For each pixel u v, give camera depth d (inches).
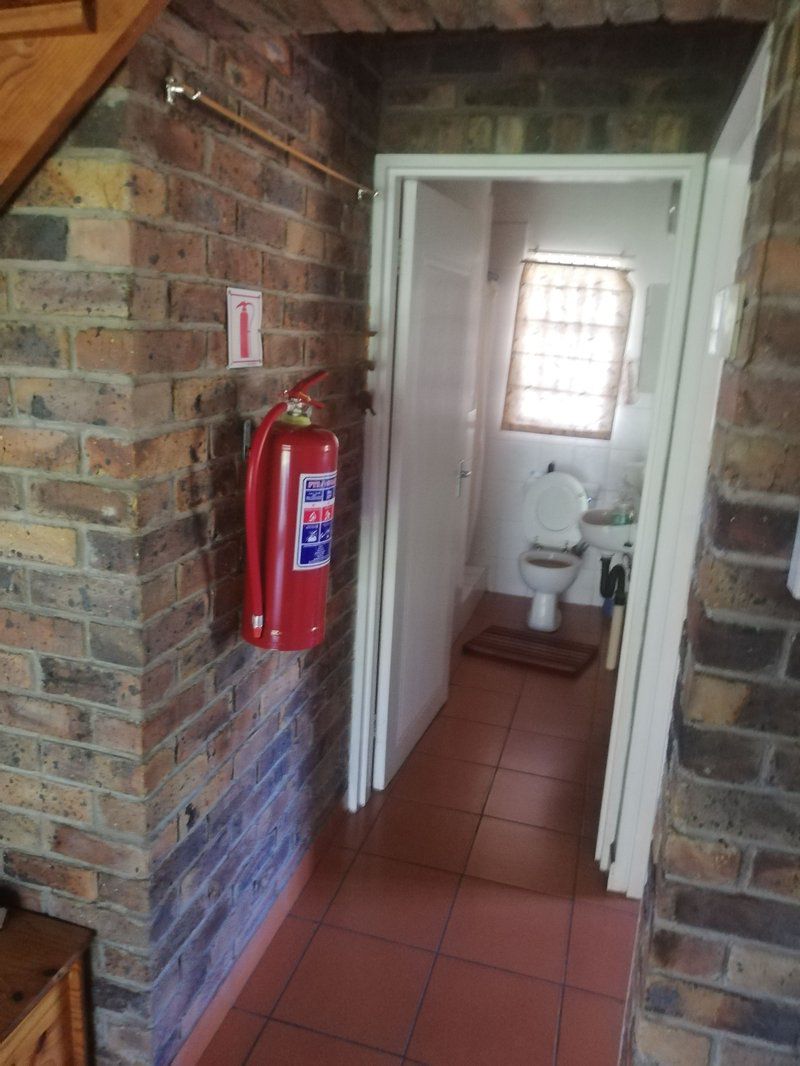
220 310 60.7
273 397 71.0
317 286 77.5
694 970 52.4
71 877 61.8
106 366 51.1
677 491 83.6
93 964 63.3
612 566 175.3
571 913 92.1
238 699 71.7
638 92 78.3
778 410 43.7
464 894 94.3
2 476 55.1
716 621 46.9
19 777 60.8
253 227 64.1
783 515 44.8
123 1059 65.3
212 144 57.0
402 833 104.3
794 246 42.0
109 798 59.1
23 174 48.7
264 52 62.8
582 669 152.6
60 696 58.1
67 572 55.5
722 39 74.9
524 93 81.6
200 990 71.8
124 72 47.2
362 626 101.7
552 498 179.3
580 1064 73.9
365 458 96.2
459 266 111.3
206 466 61.2
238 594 68.6
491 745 125.5
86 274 50.2
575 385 179.2
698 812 49.7
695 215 78.7
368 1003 79.2
